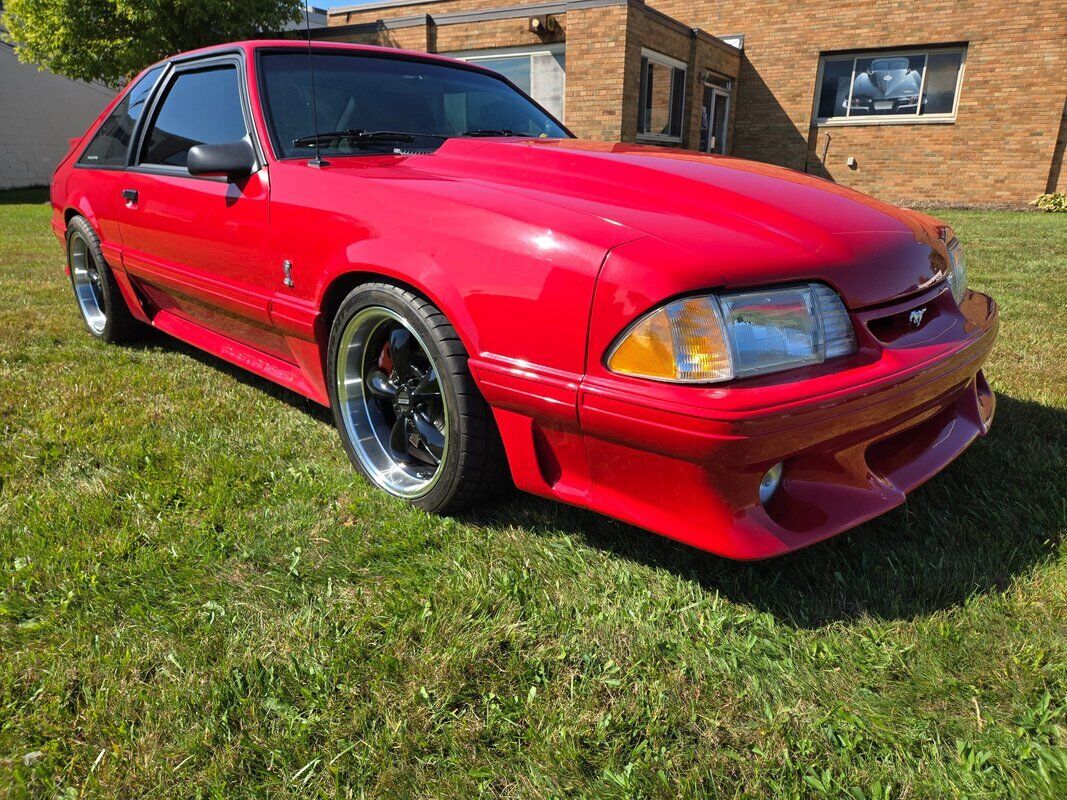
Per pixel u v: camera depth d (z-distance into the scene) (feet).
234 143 8.23
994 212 39.42
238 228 8.54
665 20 38.65
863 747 4.56
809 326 5.44
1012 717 4.73
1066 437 8.68
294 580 6.19
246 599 5.94
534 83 39.99
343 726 4.69
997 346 12.31
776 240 5.76
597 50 36.40
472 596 5.94
